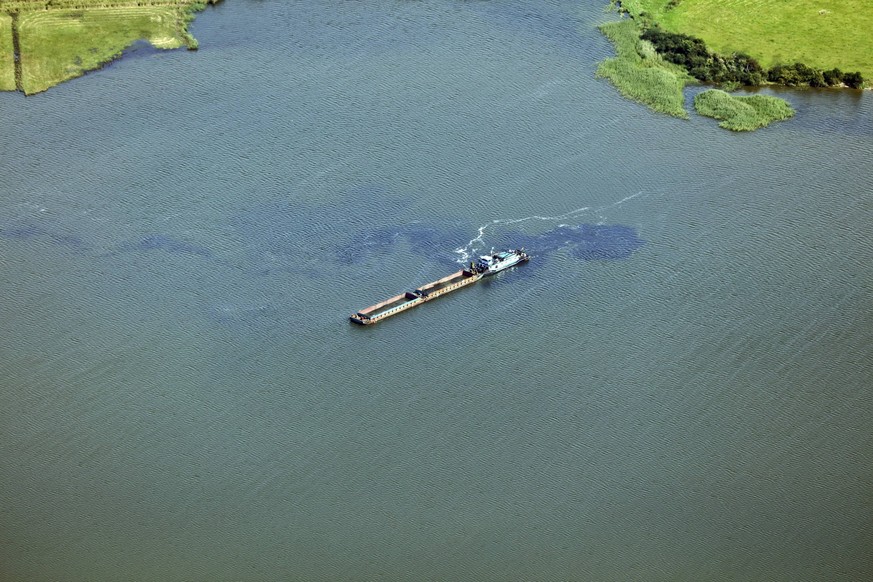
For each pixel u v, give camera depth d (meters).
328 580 179.12
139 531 187.62
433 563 181.75
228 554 183.62
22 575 180.62
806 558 182.75
